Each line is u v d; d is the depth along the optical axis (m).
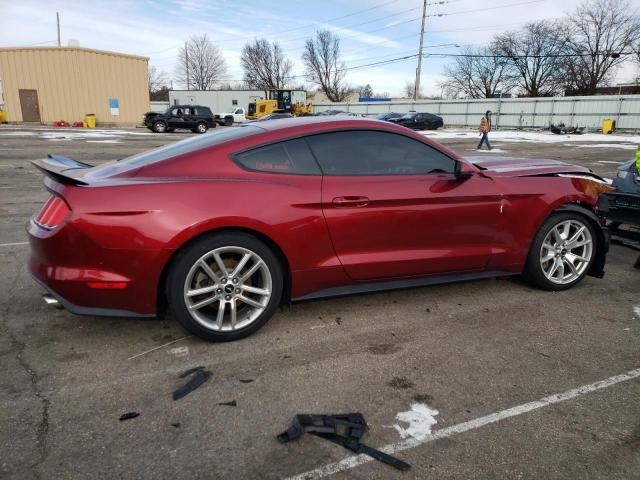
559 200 3.82
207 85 86.69
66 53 32.50
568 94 60.69
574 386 2.64
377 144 3.37
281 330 3.27
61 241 2.70
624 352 3.03
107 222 2.69
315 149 3.20
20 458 2.02
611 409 2.43
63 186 2.79
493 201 3.61
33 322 3.32
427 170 3.50
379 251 3.33
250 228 2.90
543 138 28.34
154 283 2.80
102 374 2.69
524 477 1.97
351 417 2.32
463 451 2.11
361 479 1.95
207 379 2.65
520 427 2.28
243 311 3.13
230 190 2.89
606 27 55.38
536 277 3.94
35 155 14.12
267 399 2.48
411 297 3.88
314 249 3.12
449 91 73.31
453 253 3.55
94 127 33.00
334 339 3.15
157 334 3.17
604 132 33.16
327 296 3.28
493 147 21.03
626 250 5.42
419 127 37.59
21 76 32.16
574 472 2.00
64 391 2.51
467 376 2.72
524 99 39.28
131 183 2.78
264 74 85.69
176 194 2.78
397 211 3.30
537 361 2.90
